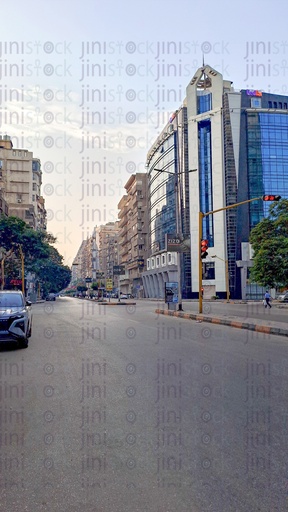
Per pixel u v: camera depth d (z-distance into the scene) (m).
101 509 3.18
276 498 3.27
